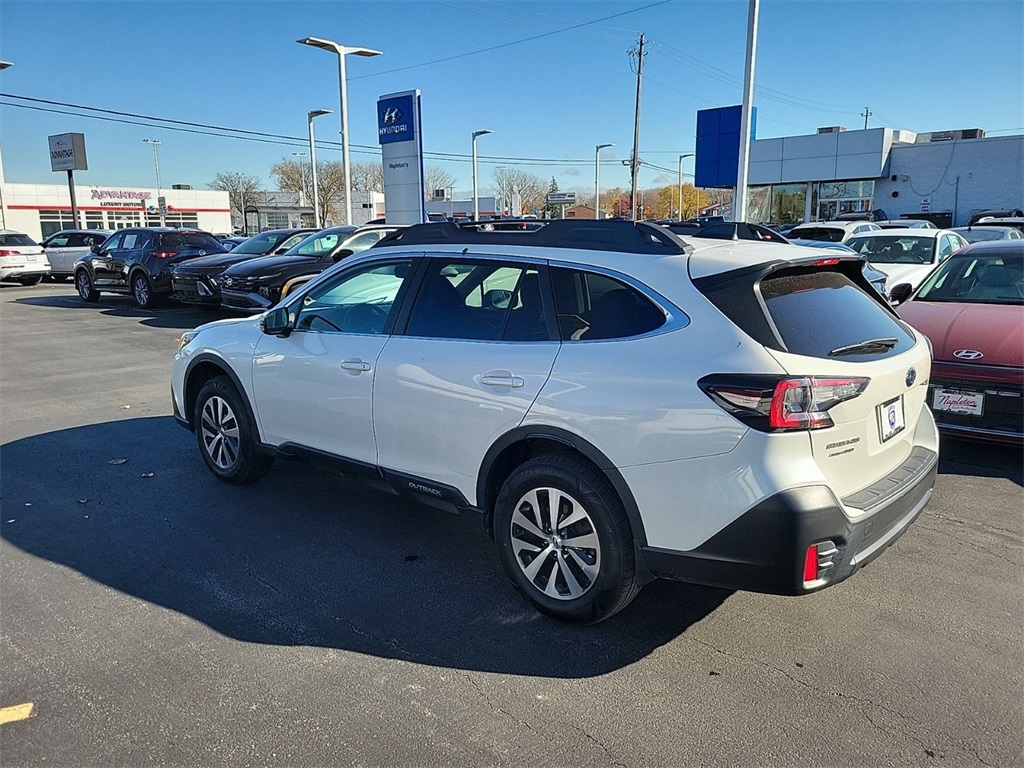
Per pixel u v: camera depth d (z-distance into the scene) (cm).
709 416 292
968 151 3281
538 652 328
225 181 9831
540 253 362
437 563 415
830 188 3681
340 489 530
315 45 2205
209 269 1455
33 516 481
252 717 283
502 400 350
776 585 287
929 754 263
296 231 1598
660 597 378
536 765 258
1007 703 291
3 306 1773
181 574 400
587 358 328
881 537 317
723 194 7612
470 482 372
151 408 772
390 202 2319
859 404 306
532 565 353
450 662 320
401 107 2212
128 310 1681
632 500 314
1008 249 712
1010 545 434
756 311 302
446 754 264
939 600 372
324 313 462
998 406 539
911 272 1177
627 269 333
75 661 319
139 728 277
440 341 385
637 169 4141
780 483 281
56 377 935
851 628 347
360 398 416
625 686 303
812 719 282
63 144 3775
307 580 394
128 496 515
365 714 285
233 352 502
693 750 266
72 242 2431
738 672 312
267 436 491
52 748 266
